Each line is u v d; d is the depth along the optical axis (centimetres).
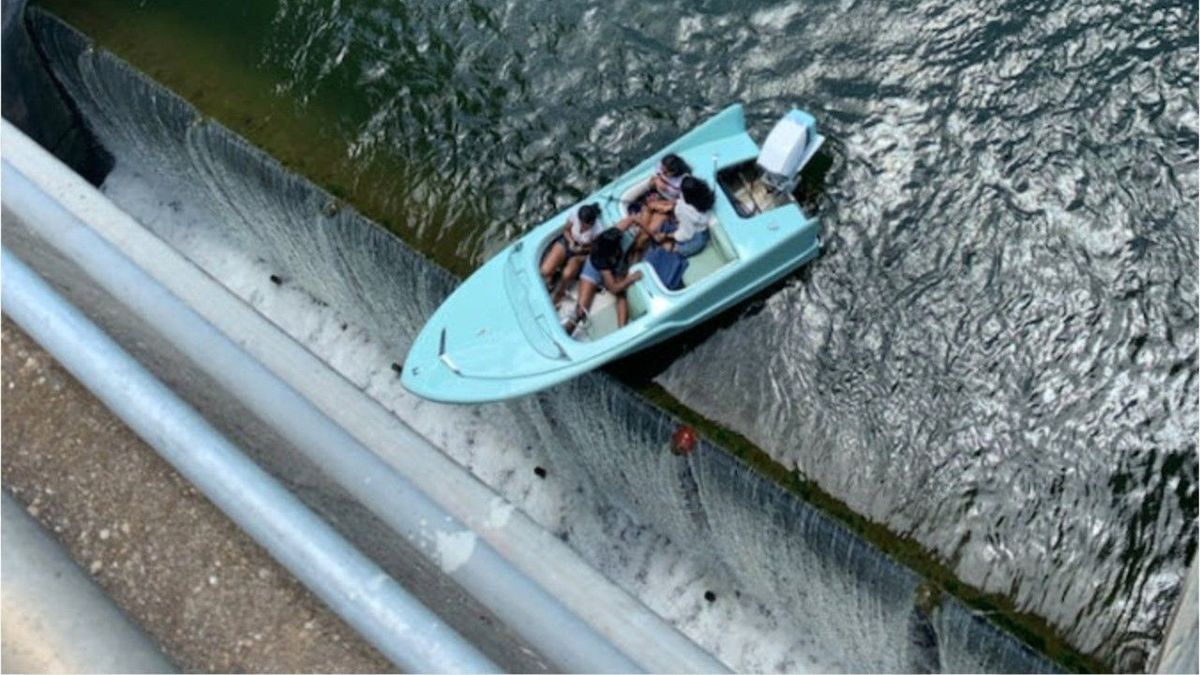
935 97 1306
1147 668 1055
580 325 1183
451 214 1367
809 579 1166
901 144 1296
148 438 596
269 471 649
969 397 1183
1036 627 1094
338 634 560
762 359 1227
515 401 1244
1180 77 1259
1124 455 1130
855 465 1179
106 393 604
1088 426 1148
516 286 1189
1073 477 1134
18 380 646
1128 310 1183
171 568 586
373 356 1378
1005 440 1160
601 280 1173
